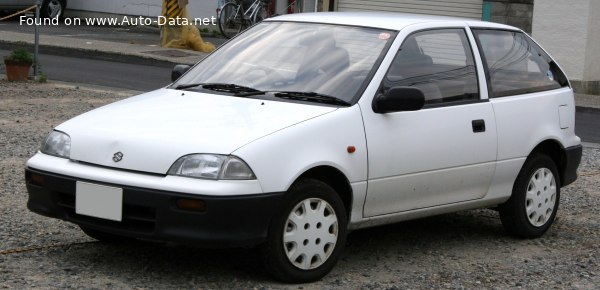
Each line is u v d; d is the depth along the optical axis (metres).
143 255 6.79
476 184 7.29
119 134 6.07
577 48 19.72
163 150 5.88
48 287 5.91
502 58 7.72
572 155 8.12
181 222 5.74
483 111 7.29
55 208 6.19
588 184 10.31
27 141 11.04
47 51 22.23
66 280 6.08
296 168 5.98
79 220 6.09
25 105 13.99
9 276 6.10
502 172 7.46
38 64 17.47
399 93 6.46
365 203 6.52
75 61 21.02
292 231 6.08
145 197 5.78
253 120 6.18
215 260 6.72
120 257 6.71
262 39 7.42
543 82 8.03
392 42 6.90
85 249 6.88
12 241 6.98
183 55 22.27
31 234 7.20
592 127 15.48
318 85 6.68
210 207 5.68
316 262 6.26
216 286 6.10
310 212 6.14
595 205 9.32
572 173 8.22
